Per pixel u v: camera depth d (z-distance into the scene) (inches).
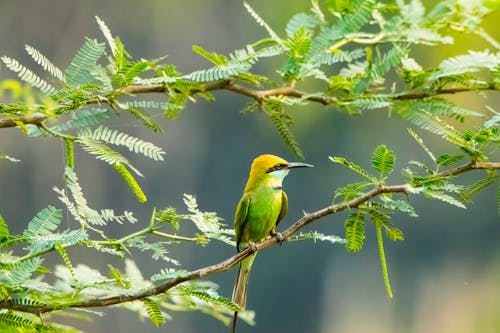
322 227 1469.0
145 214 1316.4
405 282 1555.1
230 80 238.1
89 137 200.4
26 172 1136.2
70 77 205.8
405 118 242.2
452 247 1530.5
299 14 253.6
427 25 266.1
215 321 1274.6
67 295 193.5
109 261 977.5
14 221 1132.5
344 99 246.4
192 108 1397.6
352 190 208.5
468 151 209.9
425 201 1510.8
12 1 1120.8
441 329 1519.4
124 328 1136.2
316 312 1485.0
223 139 1413.6
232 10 1342.3
